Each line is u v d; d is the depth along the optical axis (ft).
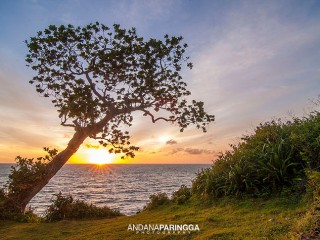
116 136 61.82
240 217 27.55
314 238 18.43
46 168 53.78
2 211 44.19
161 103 62.85
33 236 32.55
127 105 59.98
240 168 35.47
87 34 55.83
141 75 58.49
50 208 45.55
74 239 28.99
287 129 39.93
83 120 57.62
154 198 43.45
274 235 20.67
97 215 46.70
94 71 57.31
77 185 304.30
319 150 31.24
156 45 58.34
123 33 56.44
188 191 42.32
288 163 32.94
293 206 26.81
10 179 50.60
